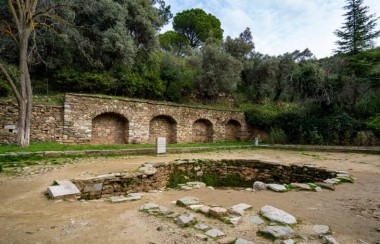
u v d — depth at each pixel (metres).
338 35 23.08
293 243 2.64
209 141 19.02
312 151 14.52
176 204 4.25
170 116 16.20
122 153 11.01
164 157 10.70
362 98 16.86
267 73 24.45
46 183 5.52
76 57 15.34
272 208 3.77
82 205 4.14
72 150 9.92
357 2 21.73
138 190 6.66
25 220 3.36
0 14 12.91
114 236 2.84
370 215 3.80
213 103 21.77
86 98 12.68
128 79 15.58
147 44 18.59
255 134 21.03
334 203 4.45
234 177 10.12
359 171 8.09
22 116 9.88
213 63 20.72
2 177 5.94
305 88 17.58
